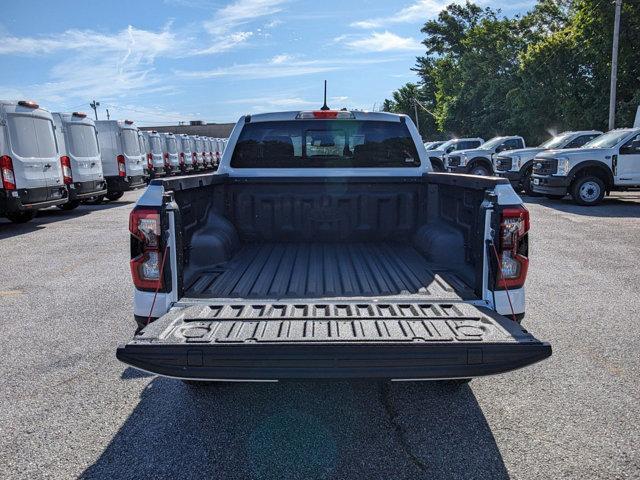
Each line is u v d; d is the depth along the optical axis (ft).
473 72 140.36
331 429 10.76
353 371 8.43
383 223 15.46
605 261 25.44
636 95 82.99
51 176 39.40
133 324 17.20
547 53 97.81
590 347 14.71
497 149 68.74
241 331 8.96
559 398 11.87
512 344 8.46
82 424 10.99
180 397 12.18
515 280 10.11
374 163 15.42
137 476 9.23
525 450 9.89
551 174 47.29
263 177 15.19
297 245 15.58
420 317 9.53
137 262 10.09
